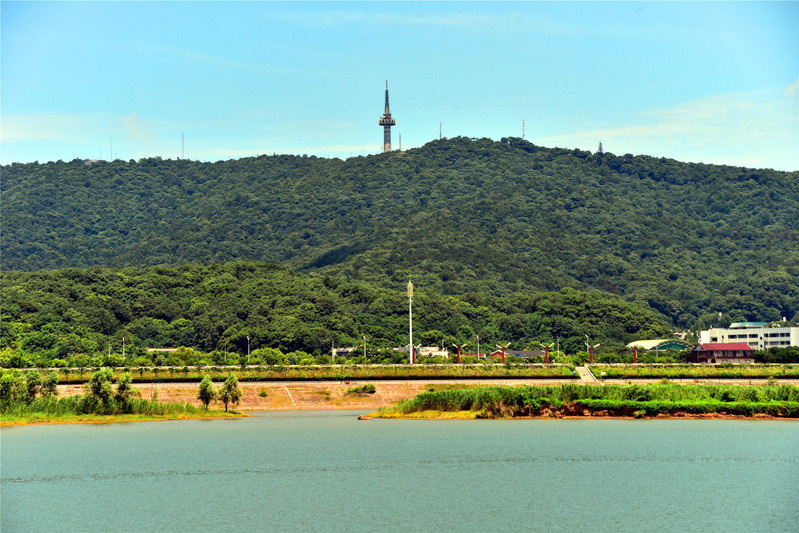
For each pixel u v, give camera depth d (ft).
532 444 408.26
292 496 309.83
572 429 456.04
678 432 441.68
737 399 513.86
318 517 282.36
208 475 347.36
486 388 539.70
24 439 431.84
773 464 358.43
